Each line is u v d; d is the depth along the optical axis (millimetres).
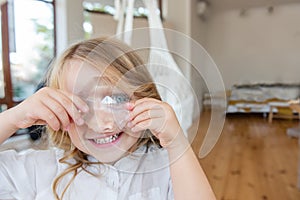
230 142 3355
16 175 528
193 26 4555
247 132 3920
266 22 6445
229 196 1948
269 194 2000
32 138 602
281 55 6426
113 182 558
